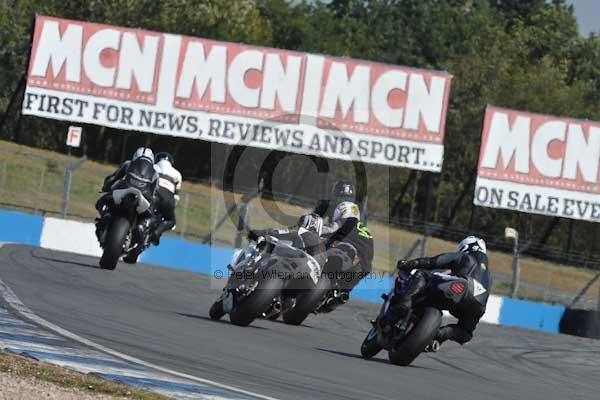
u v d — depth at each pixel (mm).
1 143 149625
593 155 113625
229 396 22109
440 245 130500
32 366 21812
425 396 28172
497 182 113312
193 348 30203
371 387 28109
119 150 191250
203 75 114125
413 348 34406
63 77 114125
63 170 140875
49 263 54594
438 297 34688
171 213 54656
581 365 49438
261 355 31172
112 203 51906
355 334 46938
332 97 113750
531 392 34281
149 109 114125
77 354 24703
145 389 21344
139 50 114312
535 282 137875
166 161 55062
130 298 44406
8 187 128250
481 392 31516
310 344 37906
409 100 113875
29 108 113875
